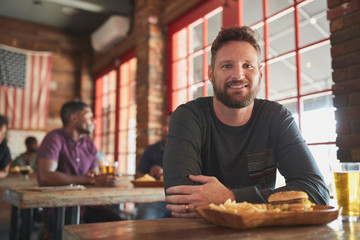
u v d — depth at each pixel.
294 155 1.03
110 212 1.94
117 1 4.32
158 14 3.85
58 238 1.51
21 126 5.39
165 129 2.52
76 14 5.34
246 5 2.91
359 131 1.66
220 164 1.10
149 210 2.28
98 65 5.61
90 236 0.58
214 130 1.11
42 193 1.35
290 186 0.90
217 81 1.05
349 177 0.82
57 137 2.01
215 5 3.13
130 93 4.71
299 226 0.69
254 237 0.58
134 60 4.67
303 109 2.24
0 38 5.38
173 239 0.57
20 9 5.17
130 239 0.56
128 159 4.67
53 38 5.88
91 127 2.16
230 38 1.05
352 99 1.71
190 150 1.02
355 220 0.79
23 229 1.62
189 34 3.48
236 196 0.85
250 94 1.03
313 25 3.27
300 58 2.32
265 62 2.60
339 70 1.79
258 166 1.11
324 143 2.07
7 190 1.52
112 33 4.83
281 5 2.78
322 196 0.90
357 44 1.71
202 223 0.72
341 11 1.81
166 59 3.81
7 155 2.85
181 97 3.55
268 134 1.12
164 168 1.02
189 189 0.88
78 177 1.87
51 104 5.77
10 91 5.36
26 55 5.55
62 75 5.92
